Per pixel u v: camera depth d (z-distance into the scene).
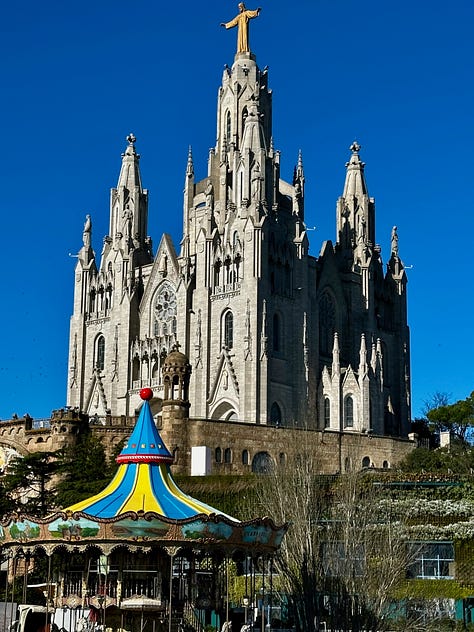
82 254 143.25
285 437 94.00
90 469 83.81
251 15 144.50
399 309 145.50
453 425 136.75
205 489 77.62
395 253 148.00
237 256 123.94
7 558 54.00
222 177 132.00
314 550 60.81
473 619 65.50
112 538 44.00
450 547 68.19
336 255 141.38
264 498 70.06
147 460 48.50
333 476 73.88
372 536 62.41
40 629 52.69
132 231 141.88
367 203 144.75
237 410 119.25
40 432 94.75
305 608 56.38
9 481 81.19
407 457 103.44
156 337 131.50
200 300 125.69
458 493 70.38
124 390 133.38
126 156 148.12
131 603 45.66
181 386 89.25
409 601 60.59
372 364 128.12
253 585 52.25
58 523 44.75
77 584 50.78
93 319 140.88
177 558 52.47
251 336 119.56
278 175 131.00
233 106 140.75
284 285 126.12
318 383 127.31
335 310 136.00
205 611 56.72
